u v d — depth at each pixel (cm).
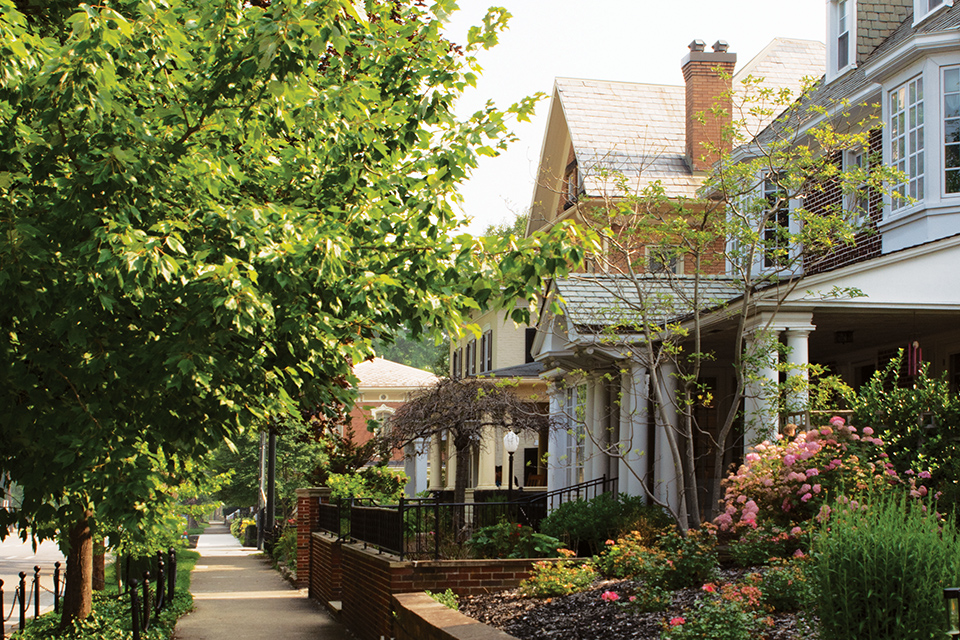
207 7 586
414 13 841
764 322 1204
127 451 577
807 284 1184
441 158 631
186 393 597
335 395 817
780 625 701
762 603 750
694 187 2266
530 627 845
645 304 1258
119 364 570
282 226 584
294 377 696
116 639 1067
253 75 557
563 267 580
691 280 1614
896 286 1192
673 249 1263
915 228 1416
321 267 546
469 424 2020
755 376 1142
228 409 612
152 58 591
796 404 1155
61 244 557
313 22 546
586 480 1833
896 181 1255
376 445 2266
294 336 589
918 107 1429
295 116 637
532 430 2083
